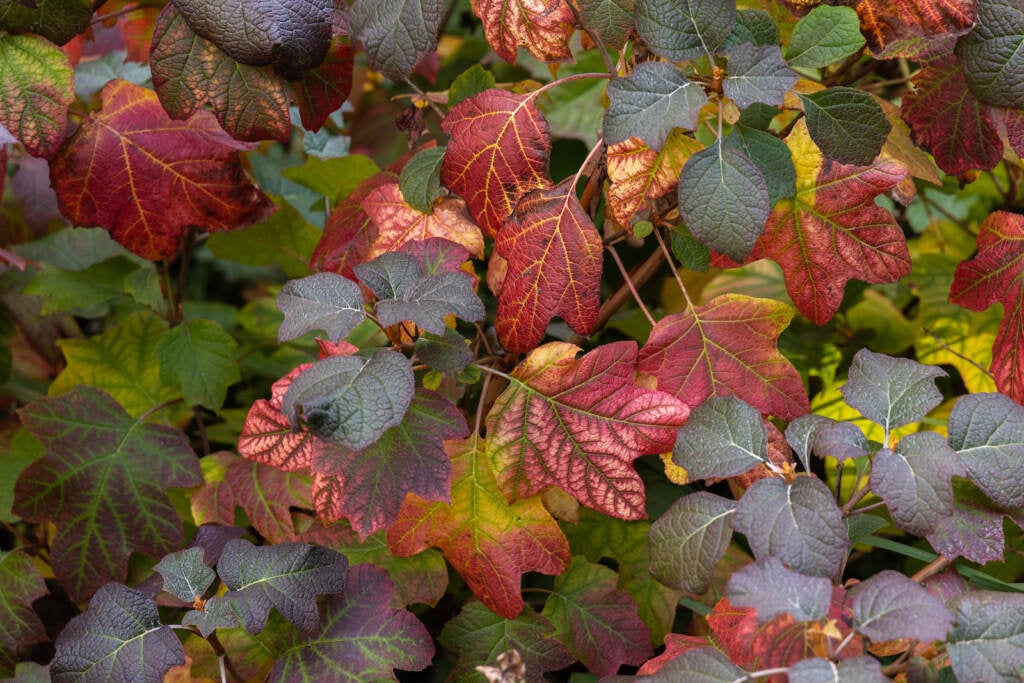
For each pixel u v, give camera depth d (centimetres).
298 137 238
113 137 192
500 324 185
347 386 172
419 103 198
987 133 187
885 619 165
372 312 181
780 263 189
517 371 184
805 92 187
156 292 208
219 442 220
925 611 164
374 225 192
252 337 228
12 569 195
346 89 191
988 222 190
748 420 174
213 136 192
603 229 199
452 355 180
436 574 192
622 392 183
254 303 231
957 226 224
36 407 196
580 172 184
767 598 165
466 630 189
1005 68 181
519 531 186
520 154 184
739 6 194
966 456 173
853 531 180
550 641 188
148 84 214
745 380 186
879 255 187
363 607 183
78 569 194
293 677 181
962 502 176
